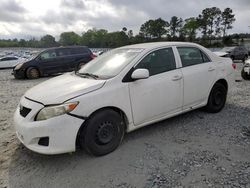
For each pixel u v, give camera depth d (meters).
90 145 3.29
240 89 7.69
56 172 3.11
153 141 3.85
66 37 100.38
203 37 84.88
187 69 4.39
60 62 13.90
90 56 14.74
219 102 5.14
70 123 3.07
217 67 4.96
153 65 3.98
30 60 13.41
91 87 3.30
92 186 2.79
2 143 4.03
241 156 3.31
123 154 3.46
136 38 87.69
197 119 4.77
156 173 2.97
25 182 2.92
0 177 3.04
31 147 3.12
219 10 86.31
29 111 3.20
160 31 91.06
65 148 3.09
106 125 3.40
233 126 4.39
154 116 3.98
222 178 2.82
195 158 3.29
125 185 2.77
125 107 3.56
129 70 3.67
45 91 3.41
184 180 2.81
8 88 9.99
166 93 4.03
